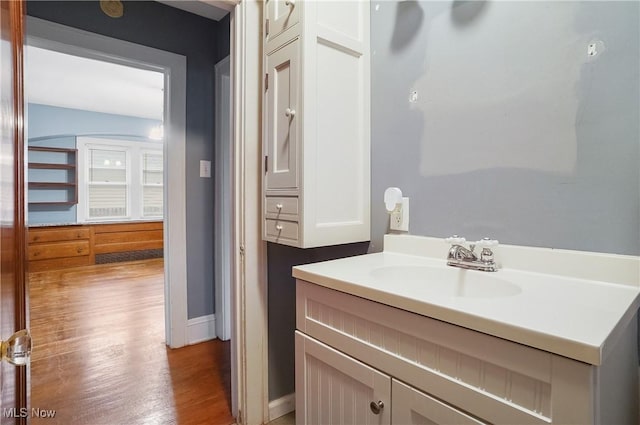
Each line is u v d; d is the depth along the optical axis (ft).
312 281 3.33
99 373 6.68
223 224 8.34
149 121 20.44
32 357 7.32
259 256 5.03
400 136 4.45
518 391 1.98
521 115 3.38
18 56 2.58
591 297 2.51
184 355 7.52
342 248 5.18
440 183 4.04
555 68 3.16
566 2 3.10
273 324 5.27
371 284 2.86
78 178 18.97
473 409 2.16
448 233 3.97
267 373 5.20
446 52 3.98
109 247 17.70
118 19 7.03
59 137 18.26
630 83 2.77
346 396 3.01
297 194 4.14
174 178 7.82
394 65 4.51
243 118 4.87
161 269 16.30
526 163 3.35
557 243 3.17
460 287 3.45
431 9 4.12
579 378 1.75
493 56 3.58
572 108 3.07
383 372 2.70
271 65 4.56
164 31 7.63
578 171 3.05
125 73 12.34
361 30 4.67
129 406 5.61
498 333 2.04
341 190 4.45
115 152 20.18
